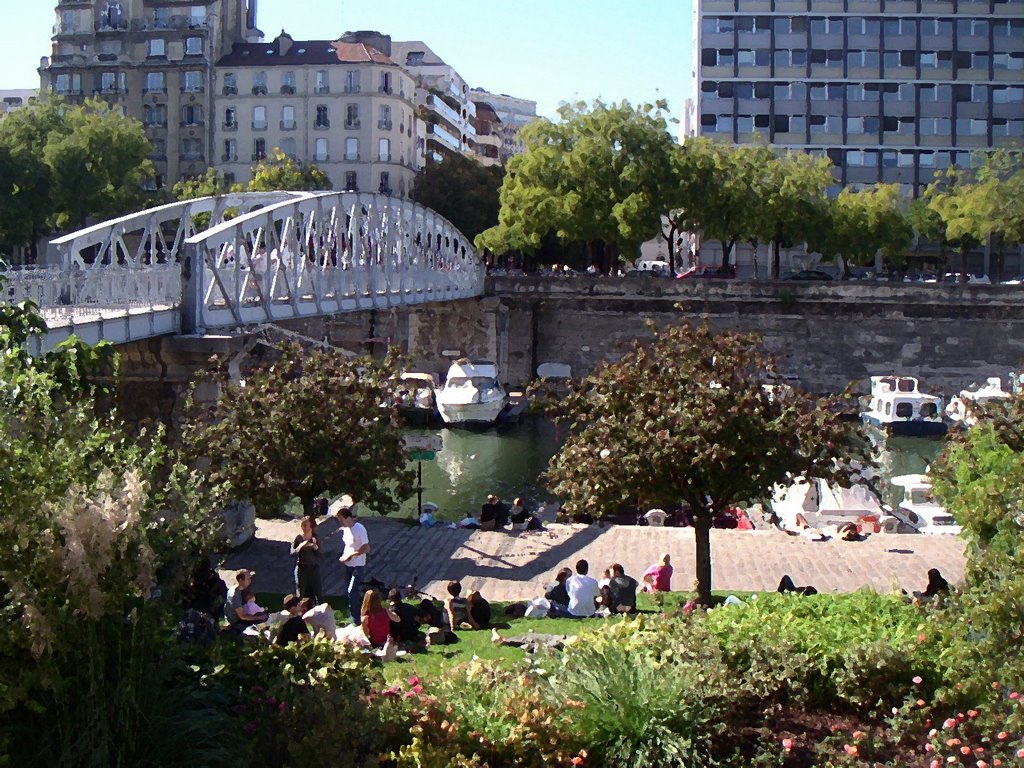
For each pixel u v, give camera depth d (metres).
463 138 132.38
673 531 28.36
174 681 10.18
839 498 33.28
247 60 94.69
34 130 74.81
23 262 78.12
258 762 9.84
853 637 12.91
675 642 12.59
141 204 78.44
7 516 8.54
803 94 91.31
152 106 94.69
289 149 94.25
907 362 66.81
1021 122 90.69
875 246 73.56
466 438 55.62
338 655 11.73
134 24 94.81
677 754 10.57
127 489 8.77
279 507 24.52
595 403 20.64
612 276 68.31
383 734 10.27
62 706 8.79
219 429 23.67
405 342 70.06
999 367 66.38
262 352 50.56
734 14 91.19
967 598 11.77
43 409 9.74
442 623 17.84
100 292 23.88
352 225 41.88
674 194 67.50
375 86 93.44
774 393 20.41
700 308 67.75
